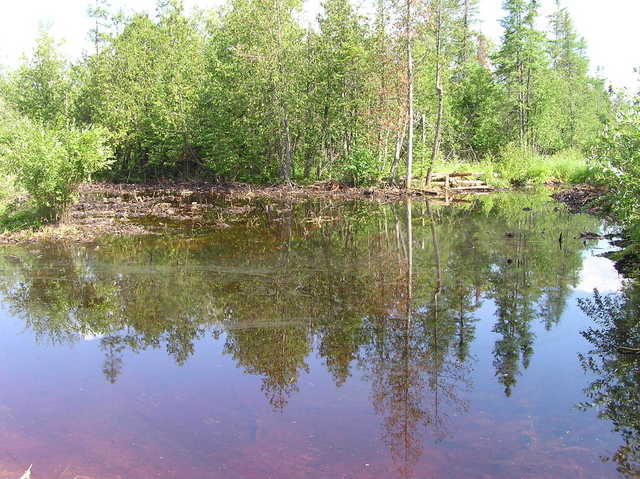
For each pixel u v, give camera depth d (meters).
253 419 4.15
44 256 10.02
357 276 8.36
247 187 24.38
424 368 5.04
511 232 12.01
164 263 9.38
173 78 26.25
